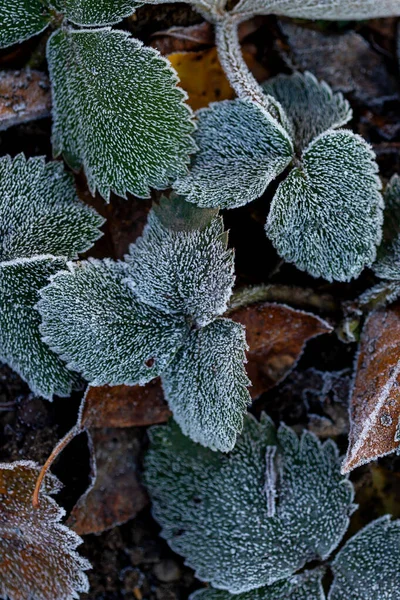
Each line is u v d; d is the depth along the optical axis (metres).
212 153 0.66
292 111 0.69
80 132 0.66
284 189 0.65
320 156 0.66
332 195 0.66
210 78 0.69
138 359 0.66
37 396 0.68
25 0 0.66
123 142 0.66
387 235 0.67
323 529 0.68
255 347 0.67
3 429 0.68
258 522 0.67
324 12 0.68
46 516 0.66
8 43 0.66
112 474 0.68
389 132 0.71
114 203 0.68
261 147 0.66
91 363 0.66
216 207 0.65
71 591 0.66
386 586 0.67
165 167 0.66
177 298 0.66
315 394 0.69
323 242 0.66
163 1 0.66
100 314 0.65
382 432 0.65
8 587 0.67
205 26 0.68
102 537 0.69
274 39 0.71
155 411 0.68
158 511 0.68
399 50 0.71
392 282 0.67
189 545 0.68
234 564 0.67
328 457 0.68
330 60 0.71
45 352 0.66
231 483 0.68
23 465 0.66
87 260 0.66
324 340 0.70
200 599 0.68
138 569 0.69
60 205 0.67
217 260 0.65
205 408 0.66
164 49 0.68
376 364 0.66
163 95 0.65
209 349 0.65
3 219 0.66
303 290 0.68
